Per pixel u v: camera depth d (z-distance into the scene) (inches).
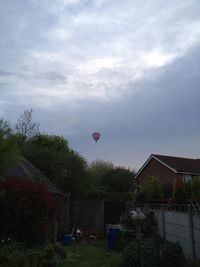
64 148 1264.8
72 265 449.4
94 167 1834.4
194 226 386.6
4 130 468.1
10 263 370.3
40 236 502.3
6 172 445.7
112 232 615.2
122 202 866.8
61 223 738.2
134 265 415.5
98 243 687.7
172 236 491.5
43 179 703.1
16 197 484.4
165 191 964.6
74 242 692.1
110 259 496.1
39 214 496.4
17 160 445.4
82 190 1024.2
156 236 574.6
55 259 403.5
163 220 557.6
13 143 436.1
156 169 1542.8
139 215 429.7
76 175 1002.1
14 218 483.5
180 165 1509.6
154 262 404.2
